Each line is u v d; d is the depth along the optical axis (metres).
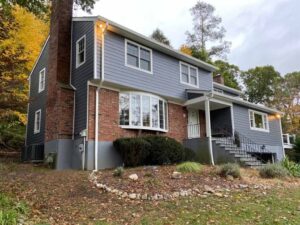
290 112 38.19
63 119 11.95
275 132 20.75
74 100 12.51
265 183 8.73
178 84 15.34
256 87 39.62
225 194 6.98
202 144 13.95
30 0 13.16
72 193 6.93
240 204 6.14
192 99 15.10
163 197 6.52
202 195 6.82
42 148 13.19
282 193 7.48
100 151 11.32
